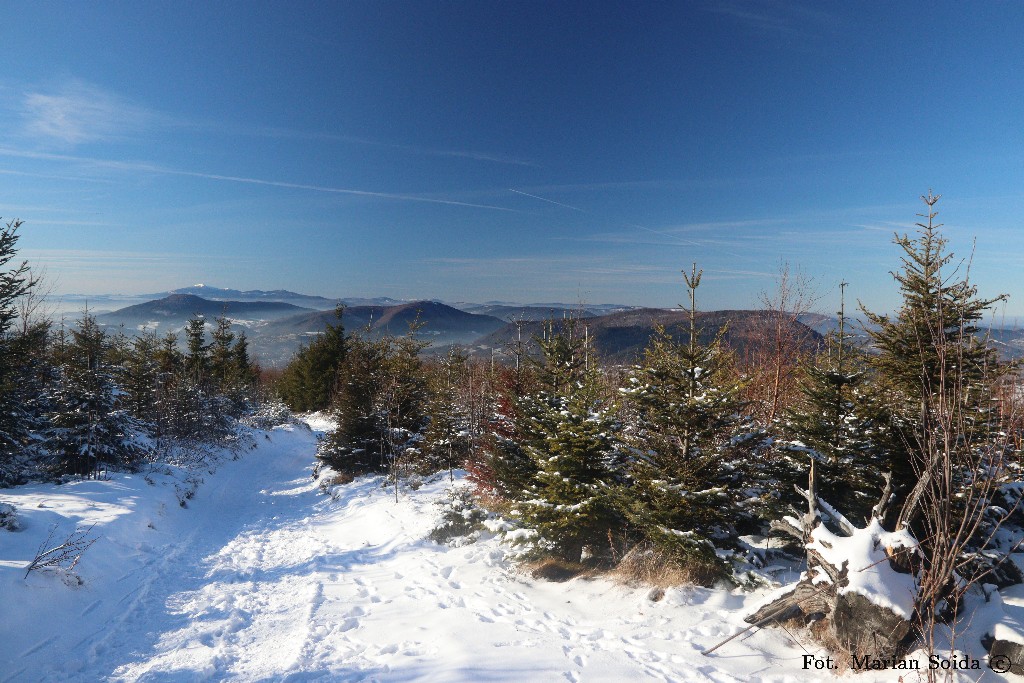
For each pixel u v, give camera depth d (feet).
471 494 52.08
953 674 18.24
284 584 37.17
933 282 32.91
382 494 63.57
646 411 31.78
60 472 61.93
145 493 58.29
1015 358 23.13
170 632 28.30
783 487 31.99
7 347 57.67
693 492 28.30
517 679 20.45
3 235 54.65
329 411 155.12
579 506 32.42
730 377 39.01
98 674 23.25
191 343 149.38
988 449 21.15
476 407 67.31
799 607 23.44
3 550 32.91
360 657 24.20
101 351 68.95
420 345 81.66
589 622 27.02
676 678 20.31
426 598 32.55
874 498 30.81
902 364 33.09
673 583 28.76
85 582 32.78
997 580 25.14
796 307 59.52
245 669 23.44
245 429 127.65
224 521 60.85
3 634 24.91
